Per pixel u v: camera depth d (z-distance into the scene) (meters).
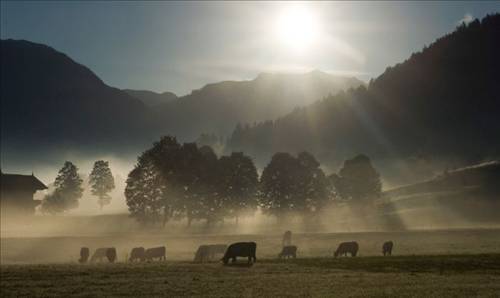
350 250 59.91
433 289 31.52
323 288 32.41
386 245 62.44
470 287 32.38
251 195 120.81
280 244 80.44
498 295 28.95
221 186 115.81
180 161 112.31
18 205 123.38
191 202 111.62
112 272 40.75
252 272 41.38
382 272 41.97
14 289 32.62
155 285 34.00
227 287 33.03
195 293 30.72
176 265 46.97
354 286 33.28
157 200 110.25
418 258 52.16
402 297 28.44
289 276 38.78
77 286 33.69
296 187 124.38
